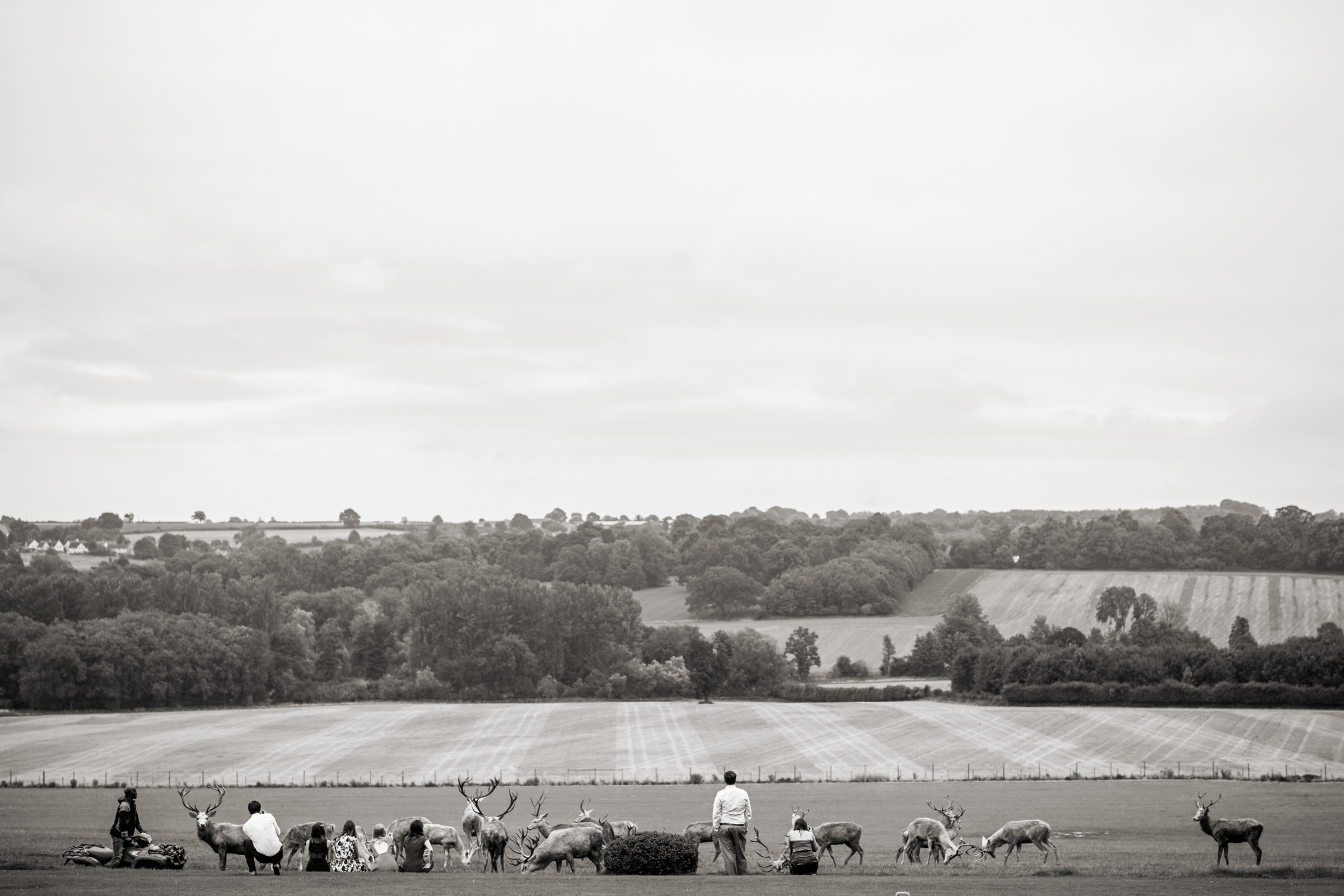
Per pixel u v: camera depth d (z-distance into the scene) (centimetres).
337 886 2994
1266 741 10625
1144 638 16450
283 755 10444
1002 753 10312
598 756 10419
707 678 15750
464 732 11856
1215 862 4219
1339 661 12375
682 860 3391
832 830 4112
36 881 3034
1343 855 4503
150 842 3612
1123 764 9706
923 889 3016
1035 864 4228
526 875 3369
